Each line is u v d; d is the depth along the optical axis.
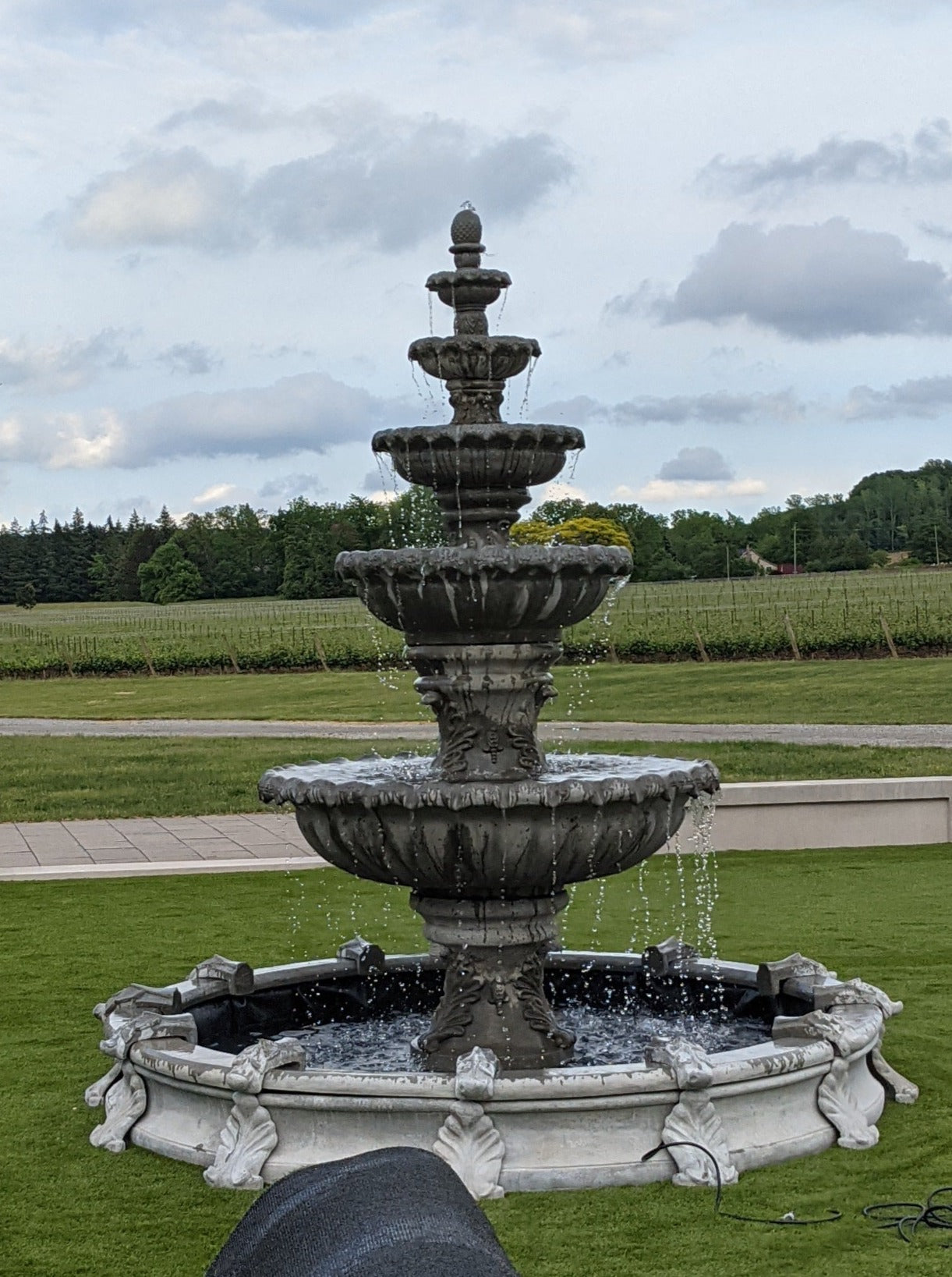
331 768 6.52
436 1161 2.33
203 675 43.47
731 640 37.91
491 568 5.77
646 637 39.88
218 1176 5.18
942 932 9.48
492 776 6.12
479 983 6.24
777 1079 5.37
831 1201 4.92
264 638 53.75
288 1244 2.11
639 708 29.25
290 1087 5.21
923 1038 6.95
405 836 5.74
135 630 65.81
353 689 36.88
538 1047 6.21
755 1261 4.44
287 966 7.31
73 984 8.32
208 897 11.13
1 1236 4.75
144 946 9.37
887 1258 4.45
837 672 33.41
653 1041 5.41
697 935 9.59
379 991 7.50
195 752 22.95
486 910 6.09
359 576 6.00
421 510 28.45
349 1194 2.19
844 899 10.77
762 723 26.25
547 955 7.68
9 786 19.38
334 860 6.09
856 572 82.94
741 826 13.23
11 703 36.91
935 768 18.75
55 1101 6.20
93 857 13.56
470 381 6.38
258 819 16.05
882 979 8.19
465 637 6.09
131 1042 5.77
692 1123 5.16
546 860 5.77
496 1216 4.80
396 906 10.75
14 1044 7.08
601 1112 5.14
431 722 29.23
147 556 107.06
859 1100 5.77
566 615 6.07
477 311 6.43
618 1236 4.63
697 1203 4.91
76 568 107.25
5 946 9.37
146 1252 4.59
